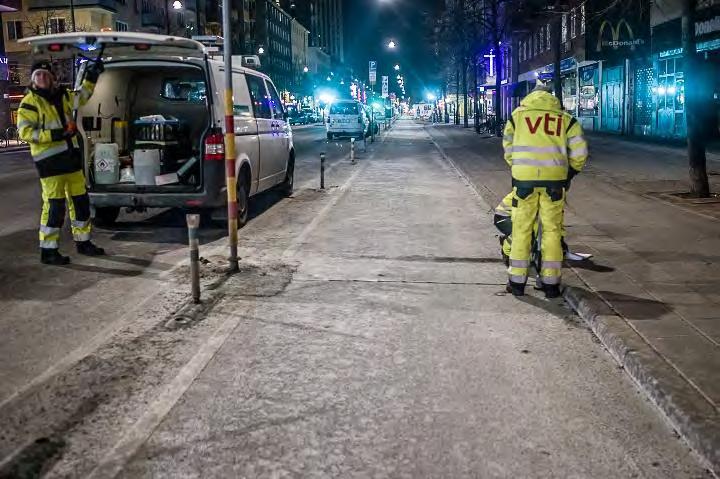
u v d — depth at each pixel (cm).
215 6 7256
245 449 359
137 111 1065
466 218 1122
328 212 1185
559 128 620
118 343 523
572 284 651
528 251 645
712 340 489
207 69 938
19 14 5428
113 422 390
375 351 505
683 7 1196
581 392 430
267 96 1214
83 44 857
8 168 2225
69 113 790
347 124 3694
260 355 497
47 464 343
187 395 427
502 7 5244
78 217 823
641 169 1797
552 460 346
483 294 659
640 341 488
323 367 474
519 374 461
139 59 948
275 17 11881
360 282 704
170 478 330
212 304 625
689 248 809
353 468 339
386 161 2358
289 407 410
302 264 783
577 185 1462
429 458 349
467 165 2086
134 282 704
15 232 998
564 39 4234
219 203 952
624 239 868
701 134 1229
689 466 340
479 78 7031
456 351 505
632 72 3356
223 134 945
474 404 413
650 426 383
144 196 944
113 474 333
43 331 552
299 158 2500
